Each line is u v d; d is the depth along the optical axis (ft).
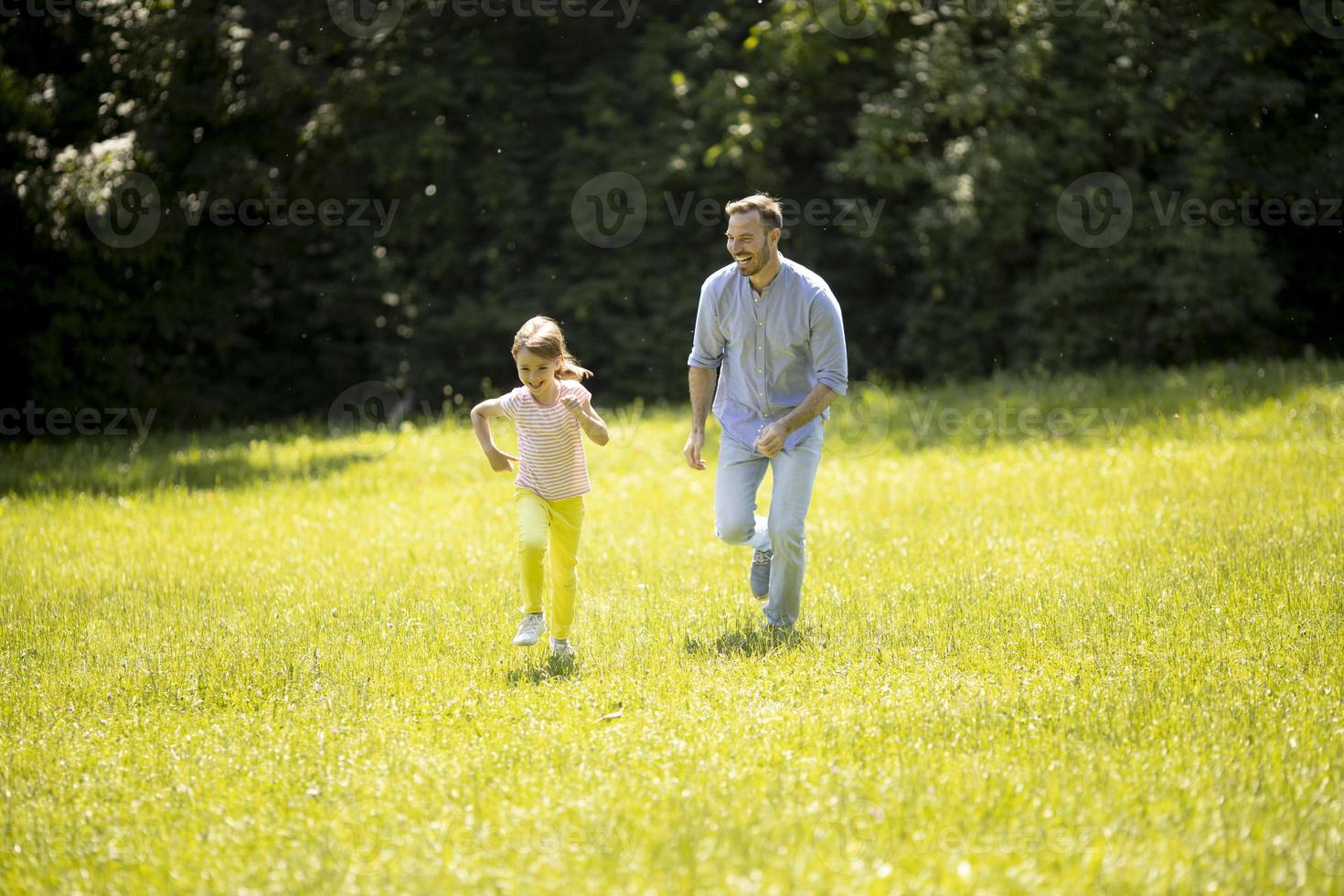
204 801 19.40
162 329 74.23
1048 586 31.27
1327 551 33.09
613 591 33.22
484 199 78.38
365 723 22.85
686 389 81.51
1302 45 83.87
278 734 22.39
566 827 17.28
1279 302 87.51
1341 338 88.33
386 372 80.33
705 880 15.57
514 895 15.60
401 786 19.47
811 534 39.65
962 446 58.34
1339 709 21.81
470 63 79.46
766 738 20.93
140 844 17.81
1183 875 15.60
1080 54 81.87
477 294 82.17
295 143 76.28
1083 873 15.78
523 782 19.36
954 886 15.38
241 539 42.22
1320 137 83.05
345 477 54.29
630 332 80.23
